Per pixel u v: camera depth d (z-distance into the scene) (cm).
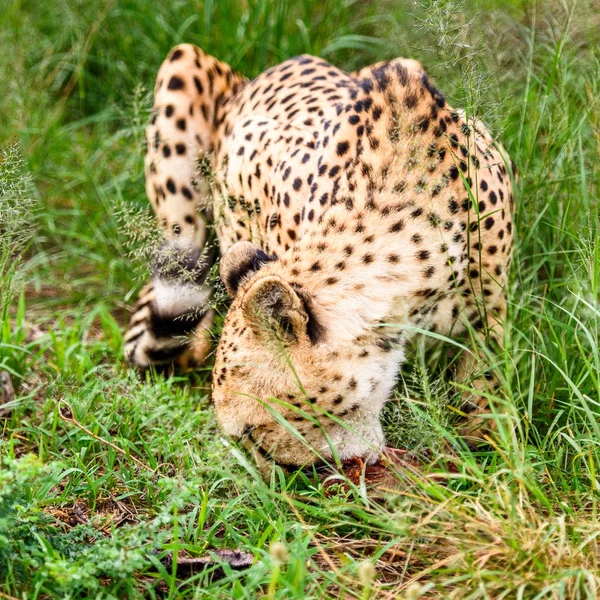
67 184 1205
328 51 1248
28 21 1381
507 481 688
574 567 609
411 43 966
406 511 662
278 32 1259
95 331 1046
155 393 854
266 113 957
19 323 943
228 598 618
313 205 762
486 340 771
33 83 1307
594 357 744
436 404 725
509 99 988
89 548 620
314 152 816
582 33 967
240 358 689
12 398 881
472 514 652
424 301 738
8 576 602
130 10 1342
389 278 716
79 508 717
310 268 714
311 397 685
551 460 733
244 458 680
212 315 979
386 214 724
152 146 1020
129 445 793
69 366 916
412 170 729
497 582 592
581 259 820
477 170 757
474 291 782
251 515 691
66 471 740
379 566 653
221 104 1048
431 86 755
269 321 673
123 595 623
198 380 928
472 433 795
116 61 1338
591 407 784
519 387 797
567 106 927
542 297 851
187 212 1014
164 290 955
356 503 679
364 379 698
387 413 764
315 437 700
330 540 679
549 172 930
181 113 1018
